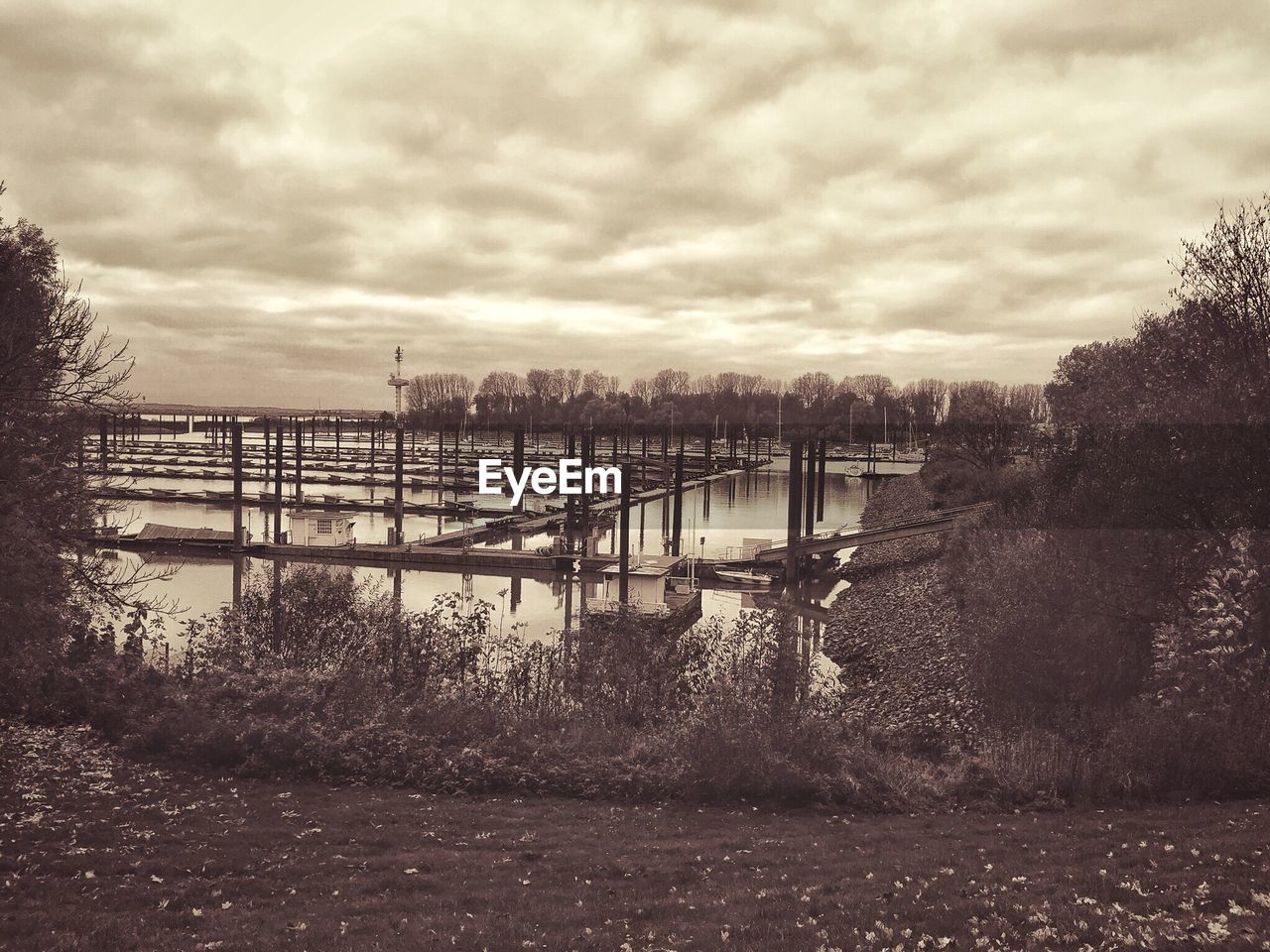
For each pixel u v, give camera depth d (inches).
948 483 3427.7
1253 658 940.6
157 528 3233.3
